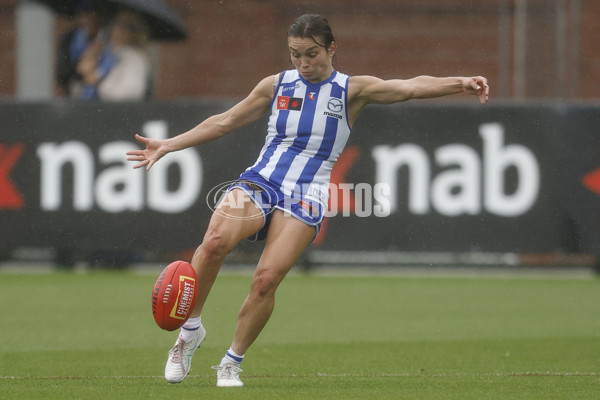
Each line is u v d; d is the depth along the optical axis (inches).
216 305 1298.0
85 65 1737.2
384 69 2031.3
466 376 787.4
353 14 2039.9
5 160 1572.3
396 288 1503.4
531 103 1541.6
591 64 1993.1
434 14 2025.1
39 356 905.5
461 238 1546.5
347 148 1546.5
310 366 852.0
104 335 1047.6
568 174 1541.6
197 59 2033.7
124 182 1555.1
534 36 1831.9
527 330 1104.2
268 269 695.7
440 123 1544.0
